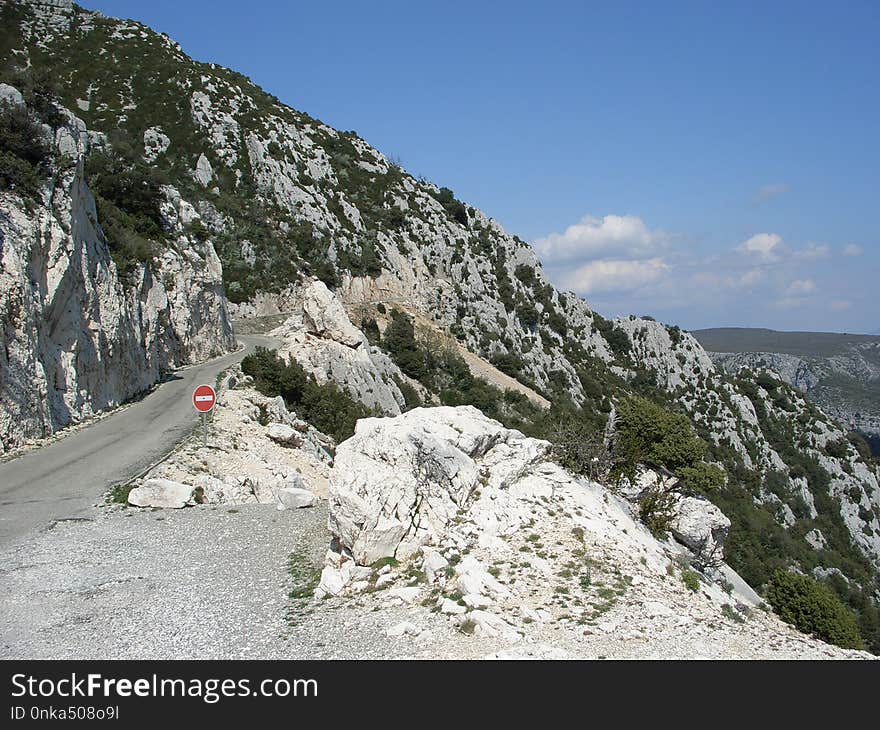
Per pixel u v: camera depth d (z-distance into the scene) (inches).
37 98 1216.2
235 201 3267.7
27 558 567.2
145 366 1482.5
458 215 4173.2
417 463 586.6
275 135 3818.9
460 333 3265.3
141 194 1782.7
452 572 490.3
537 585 481.1
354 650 395.5
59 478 815.7
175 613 458.6
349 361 1893.5
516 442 729.0
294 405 1517.0
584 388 3373.5
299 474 999.0
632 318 4094.5
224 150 3538.4
